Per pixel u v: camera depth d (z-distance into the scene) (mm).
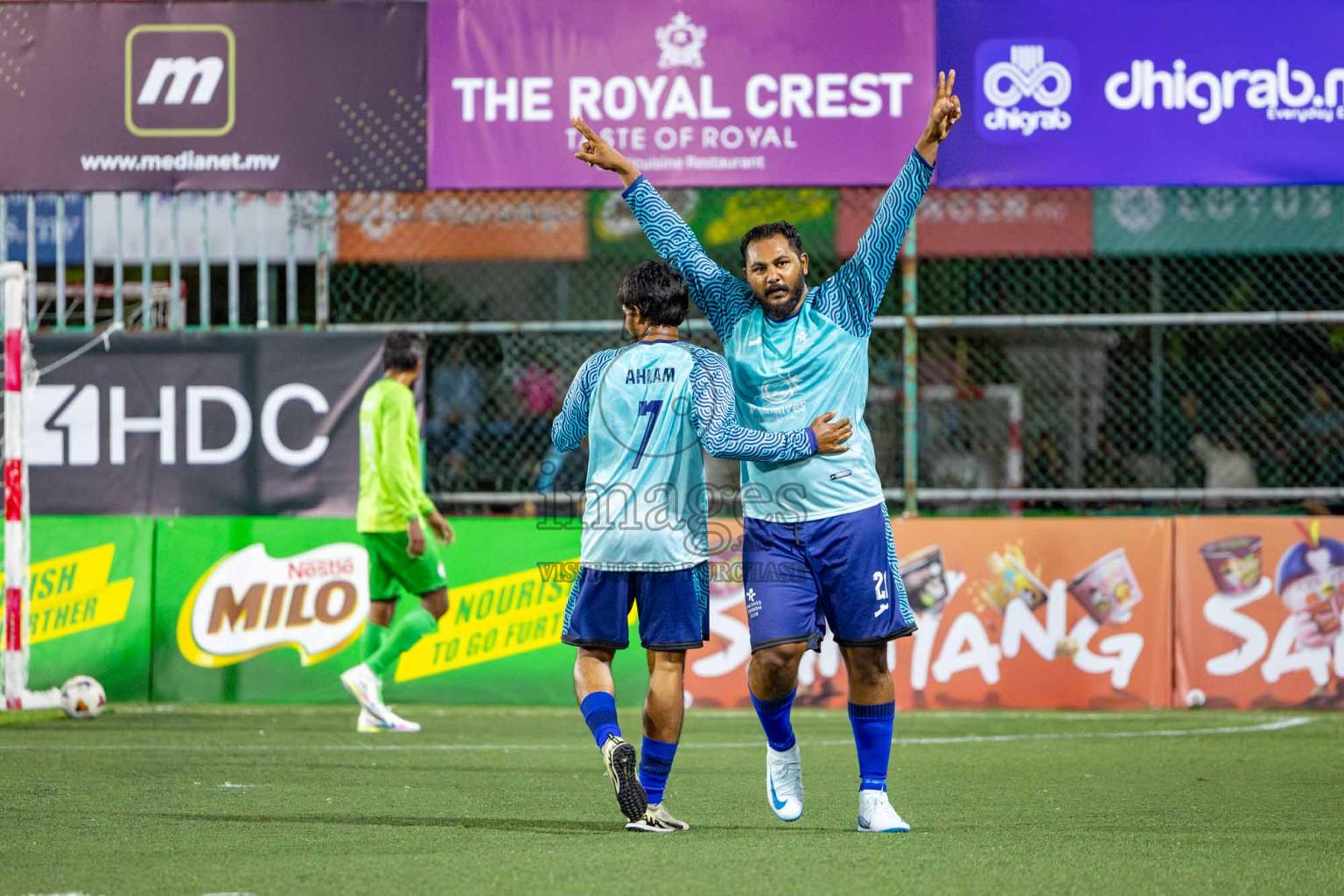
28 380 26703
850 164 26562
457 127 26891
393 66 26969
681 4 26656
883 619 14344
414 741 22844
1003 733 23938
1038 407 32000
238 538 27781
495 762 20391
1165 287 31672
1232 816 15875
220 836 14109
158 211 28859
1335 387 30812
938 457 32219
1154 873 12352
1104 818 15664
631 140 26734
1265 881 12062
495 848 13406
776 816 15758
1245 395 31281
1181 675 26969
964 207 31469
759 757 21000
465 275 30141
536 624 27641
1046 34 26594
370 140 27016
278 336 27594
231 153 27094
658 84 26688
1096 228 31203
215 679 27719
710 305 15164
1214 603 26969
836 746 22078
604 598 14523
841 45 26594
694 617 14625
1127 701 26922
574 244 29594
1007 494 27328
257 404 27703
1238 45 26562
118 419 27781
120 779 18344
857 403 14578
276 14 27047
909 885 11734
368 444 24703
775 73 26594
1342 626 26781
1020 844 13758
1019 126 26594
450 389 29469
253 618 27719
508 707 27484
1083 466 31719
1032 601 27078
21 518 25703
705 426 13953
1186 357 31547
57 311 28375
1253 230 30781
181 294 29156
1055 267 31906
